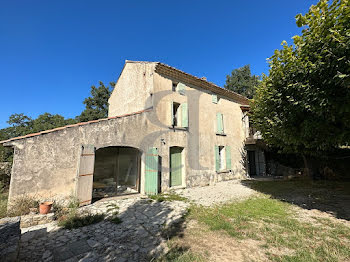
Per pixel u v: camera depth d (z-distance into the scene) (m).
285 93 5.70
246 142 12.67
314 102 4.67
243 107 13.02
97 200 6.58
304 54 4.73
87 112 22.00
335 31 3.72
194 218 4.77
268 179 11.97
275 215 4.95
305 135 5.35
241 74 27.00
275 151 14.15
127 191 8.76
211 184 10.04
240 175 12.20
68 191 5.77
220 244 3.42
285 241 3.47
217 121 11.18
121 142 7.11
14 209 4.75
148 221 4.58
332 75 4.15
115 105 12.72
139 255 3.07
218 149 10.91
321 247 3.18
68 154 5.93
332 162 11.63
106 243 3.48
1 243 2.70
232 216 4.91
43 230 4.05
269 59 5.89
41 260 2.93
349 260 2.80
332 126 5.11
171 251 3.16
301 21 4.52
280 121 5.94
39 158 5.47
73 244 3.45
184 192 8.08
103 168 11.27
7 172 8.79
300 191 8.09
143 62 9.35
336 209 5.38
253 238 3.63
